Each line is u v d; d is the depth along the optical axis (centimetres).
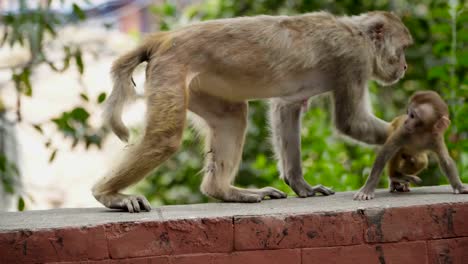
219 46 323
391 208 297
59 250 288
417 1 477
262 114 464
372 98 432
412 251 297
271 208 306
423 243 298
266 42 326
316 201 320
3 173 395
